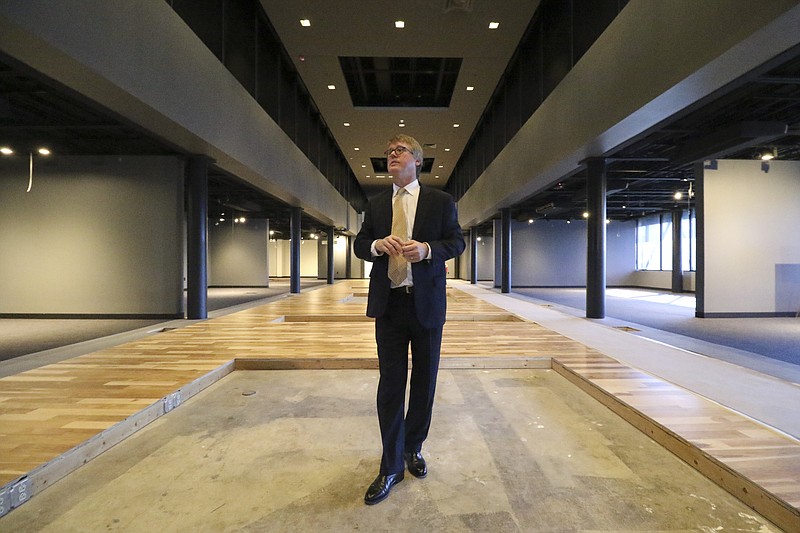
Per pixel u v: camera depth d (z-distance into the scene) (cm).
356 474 171
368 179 2092
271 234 2341
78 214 727
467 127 1255
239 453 190
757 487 143
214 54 650
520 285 1797
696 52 384
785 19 303
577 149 662
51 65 371
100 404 228
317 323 562
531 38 894
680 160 678
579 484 163
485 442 202
